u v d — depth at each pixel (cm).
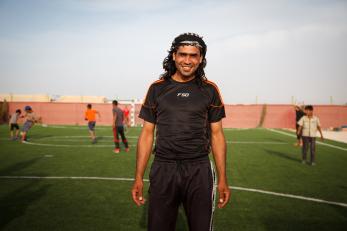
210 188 255
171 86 257
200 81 258
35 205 555
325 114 3212
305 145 1032
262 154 1244
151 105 262
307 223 484
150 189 260
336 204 580
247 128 3178
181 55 249
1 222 473
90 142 1634
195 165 253
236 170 900
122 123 1275
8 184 707
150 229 255
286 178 798
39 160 1047
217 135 266
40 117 3344
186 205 259
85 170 877
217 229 457
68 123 3391
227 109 3353
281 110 3306
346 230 459
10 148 1362
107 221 483
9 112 3338
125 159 1077
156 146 260
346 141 1830
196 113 251
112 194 631
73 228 454
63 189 667
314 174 854
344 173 871
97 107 3375
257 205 570
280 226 471
